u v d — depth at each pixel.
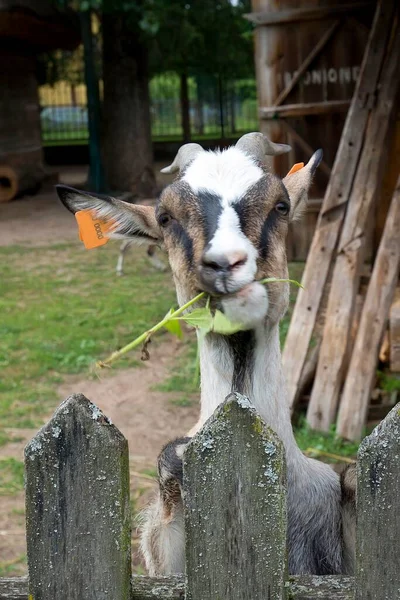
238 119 38.56
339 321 6.05
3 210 17.77
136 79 18.42
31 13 17.27
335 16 9.84
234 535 2.10
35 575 2.20
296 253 10.73
